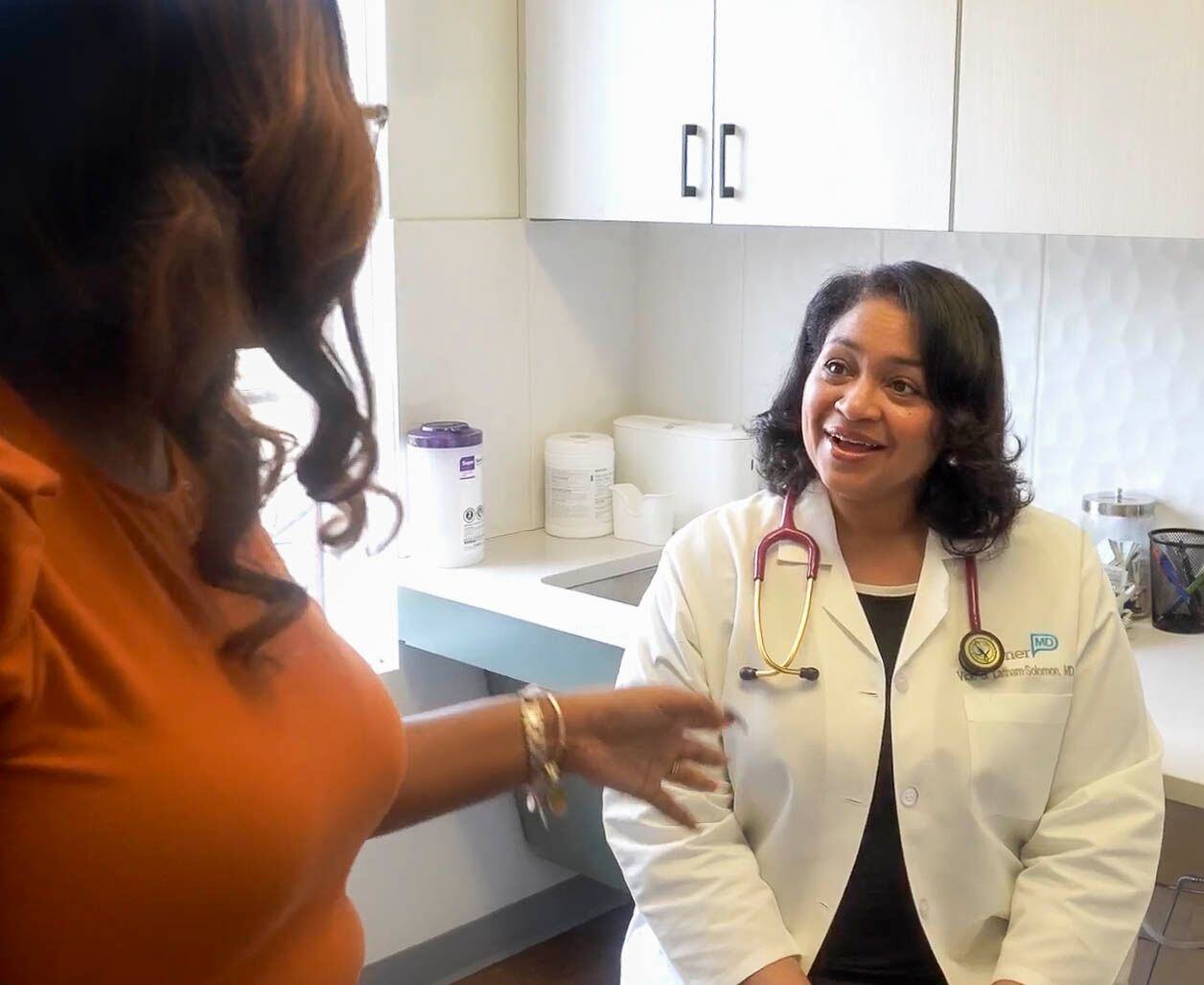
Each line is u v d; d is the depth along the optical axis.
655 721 1.22
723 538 1.69
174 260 0.70
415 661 2.69
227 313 0.72
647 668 1.67
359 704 0.94
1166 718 1.77
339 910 0.95
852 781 1.55
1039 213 1.92
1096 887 1.52
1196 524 2.21
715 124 2.32
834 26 2.12
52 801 0.71
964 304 1.59
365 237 0.80
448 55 2.53
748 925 1.54
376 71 2.47
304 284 0.78
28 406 0.77
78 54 0.71
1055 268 2.33
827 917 1.58
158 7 0.71
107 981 0.75
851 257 2.59
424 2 2.48
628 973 1.72
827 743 1.56
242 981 0.82
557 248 2.79
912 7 2.02
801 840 1.59
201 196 0.71
